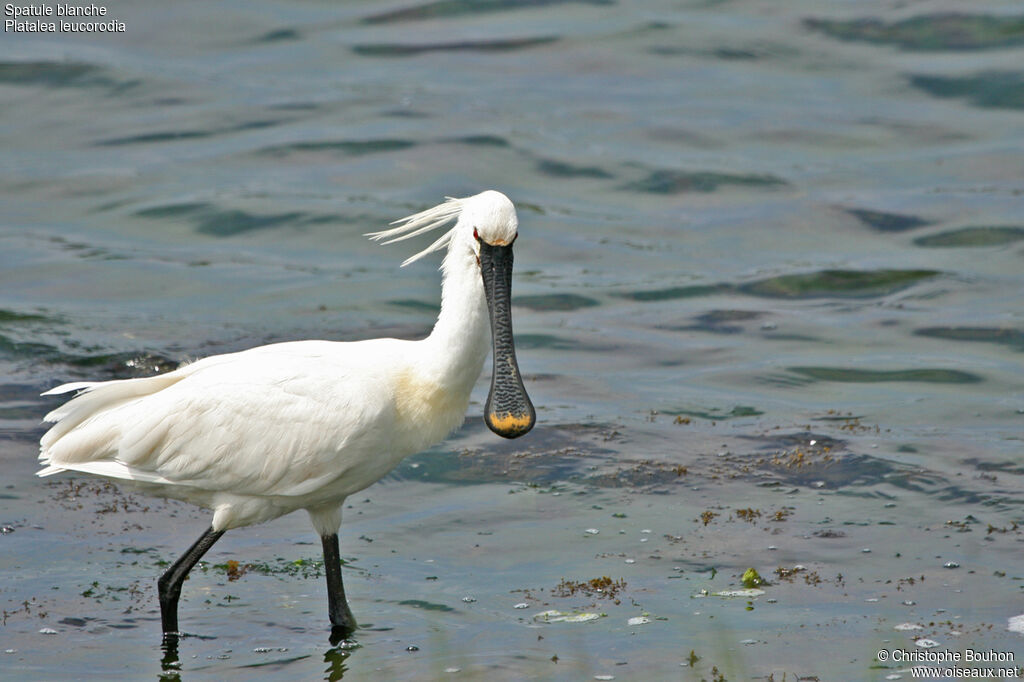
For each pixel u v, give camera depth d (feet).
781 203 70.90
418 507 40.14
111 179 73.26
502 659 30.17
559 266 64.03
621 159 76.13
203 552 33.06
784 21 94.48
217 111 82.58
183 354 52.08
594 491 40.88
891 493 40.01
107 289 60.03
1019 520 37.73
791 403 48.21
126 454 33.22
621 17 96.02
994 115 81.20
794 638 30.94
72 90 84.99
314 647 31.35
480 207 32.17
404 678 29.45
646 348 54.44
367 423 32.55
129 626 32.37
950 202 69.87
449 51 91.91
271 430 32.83
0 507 39.09
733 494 40.40
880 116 81.61
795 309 58.85
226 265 63.46
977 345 53.83
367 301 59.36
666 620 32.14
